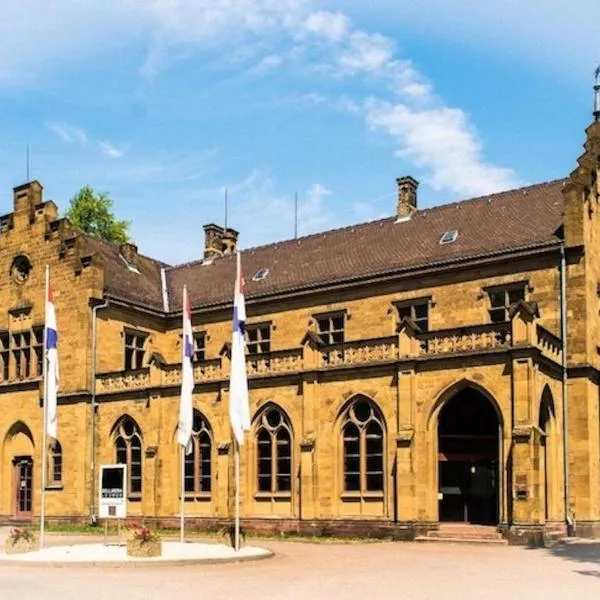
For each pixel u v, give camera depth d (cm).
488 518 3391
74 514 4112
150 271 5088
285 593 1689
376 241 4319
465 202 4250
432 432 3216
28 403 4416
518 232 3741
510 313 3095
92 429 4172
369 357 3419
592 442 3359
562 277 3466
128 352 4503
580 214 3475
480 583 1870
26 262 4594
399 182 4466
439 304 3778
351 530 3312
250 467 3650
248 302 4344
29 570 2114
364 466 3362
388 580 1922
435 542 3061
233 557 2316
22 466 4438
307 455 3459
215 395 3784
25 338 4525
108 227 6316
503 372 3077
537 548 2808
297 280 4316
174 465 3859
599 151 3762
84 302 4294
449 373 3189
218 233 5334
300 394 3547
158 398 3931
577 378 3369
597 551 2688
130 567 2172
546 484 3231
